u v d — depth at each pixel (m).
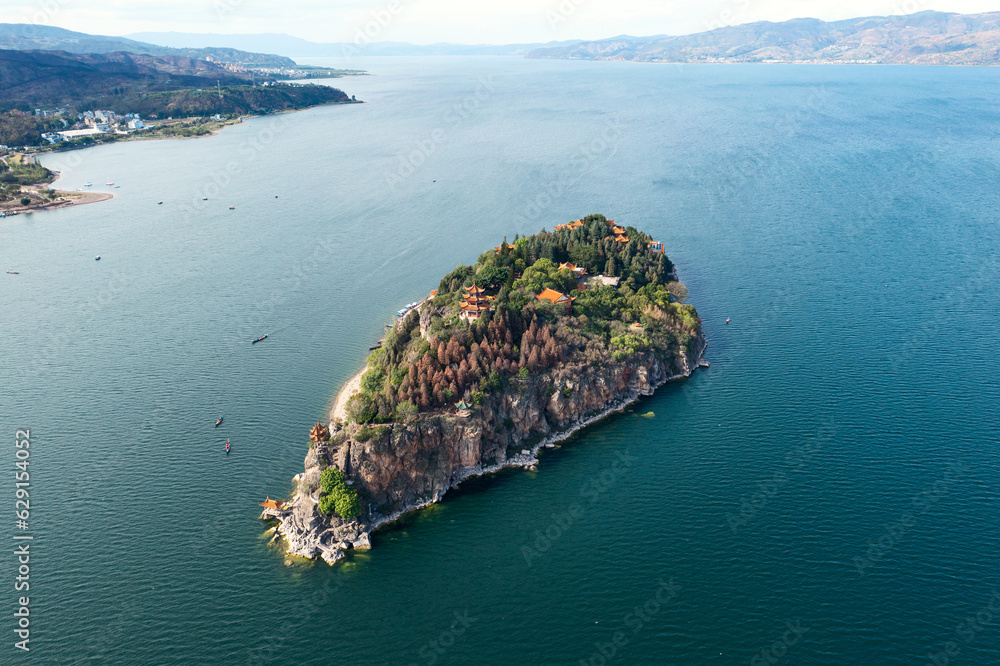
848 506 141.62
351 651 113.56
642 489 150.75
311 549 133.25
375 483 144.38
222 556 132.62
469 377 165.00
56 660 110.62
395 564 132.12
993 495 142.38
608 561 131.38
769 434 167.38
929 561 126.69
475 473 158.25
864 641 111.88
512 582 127.56
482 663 111.38
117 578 127.00
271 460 160.00
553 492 151.50
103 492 149.75
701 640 113.88
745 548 132.50
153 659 111.50
